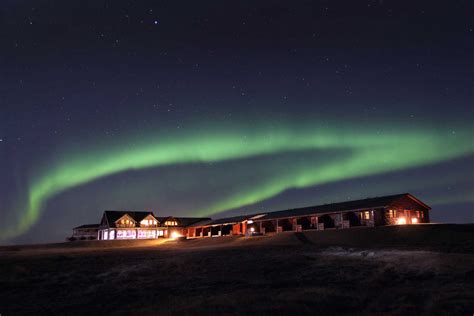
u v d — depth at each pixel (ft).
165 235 300.20
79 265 106.73
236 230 246.27
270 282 65.46
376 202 168.14
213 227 281.13
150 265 96.99
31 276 86.38
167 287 65.00
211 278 73.00
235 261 98.17
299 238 159.02
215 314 42.27
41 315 48.19
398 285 58.39
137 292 61.26
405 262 77.46
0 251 187.83
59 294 63.10
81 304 53.88
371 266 77.25
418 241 125.29
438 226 139.23
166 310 45.62
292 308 43.62
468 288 52.08
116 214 295.28
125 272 84.89
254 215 246.47
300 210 213.05
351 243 136.87
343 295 50.08
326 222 187.11
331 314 42.45
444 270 66.54
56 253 158.10
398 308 43.16
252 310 43.29
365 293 52.26
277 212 234.17
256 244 159.43
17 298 60.59
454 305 42.45
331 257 95.20
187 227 304.50
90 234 328.90
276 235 175.83
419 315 40.42
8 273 89.25
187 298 53.36
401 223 163.22
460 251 100.37
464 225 138.92
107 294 60.85
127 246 214.69
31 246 216.33
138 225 292.81
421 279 62.13
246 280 69.21
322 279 67.00
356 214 173.17
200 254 121.80
